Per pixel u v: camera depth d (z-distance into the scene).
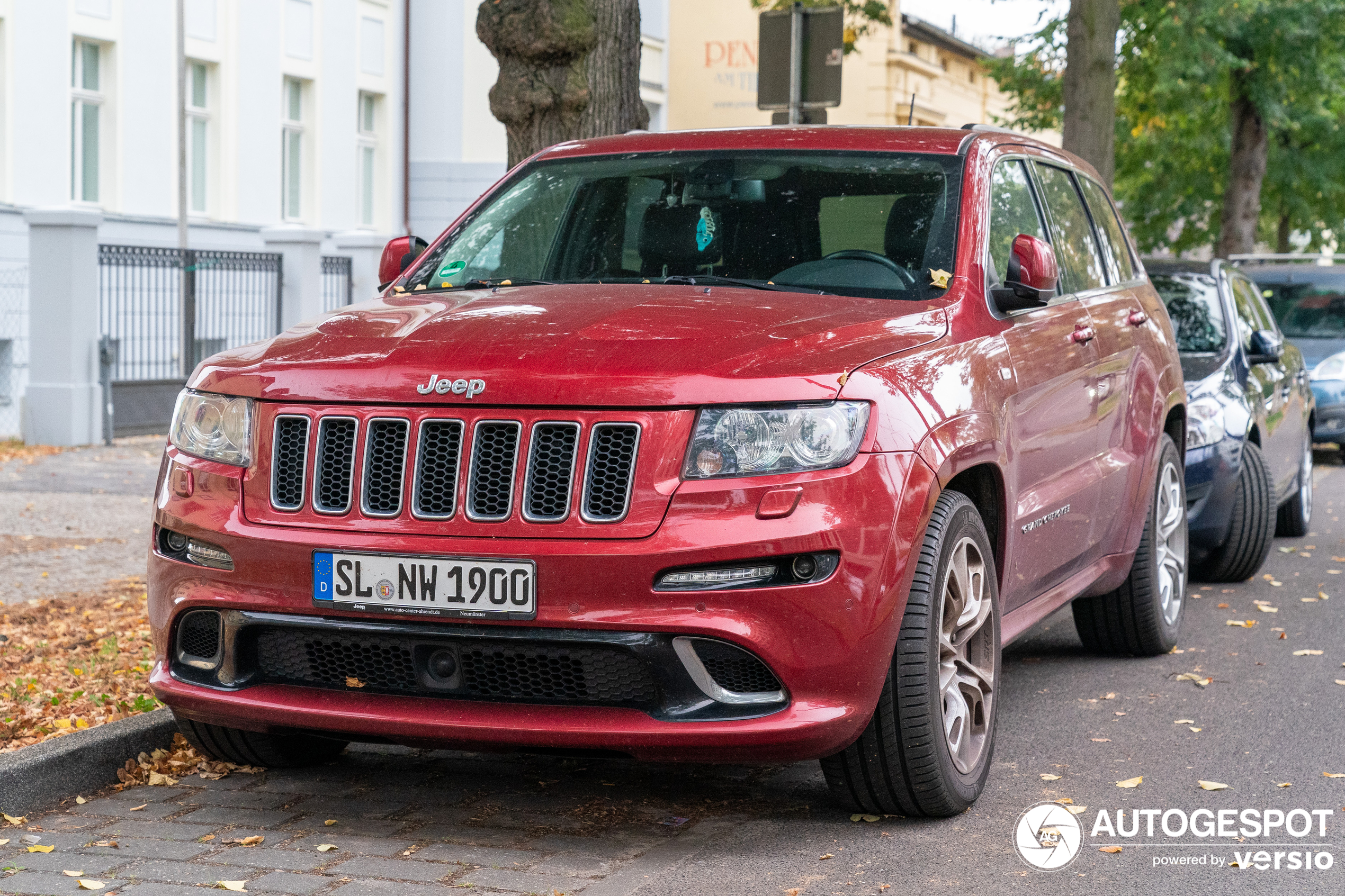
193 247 21.02
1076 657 6.77
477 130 25.77
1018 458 4.73
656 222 5.18
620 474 3.78
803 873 3.87
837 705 3.85
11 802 4.36
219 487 4.11
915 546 3.96
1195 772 4.89
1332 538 10.82
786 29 9.69
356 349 4.13
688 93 30.81
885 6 19.61
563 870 3.88
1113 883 3.85
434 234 25.89
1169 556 6.86
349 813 4.39
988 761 4.54
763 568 3.76
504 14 8.45
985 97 46.12
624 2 8.56
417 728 3.88
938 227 4.93
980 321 4.69
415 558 3.82
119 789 4.66
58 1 18.66
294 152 23.66
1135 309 6.46
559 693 3.87
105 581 8.18
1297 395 10.40
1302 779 4.81
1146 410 6.30
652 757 3.83
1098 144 14.77
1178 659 6.71
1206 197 28.28
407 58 25.73
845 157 5.29
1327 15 22.77
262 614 4.02
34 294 15.12
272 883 3.78
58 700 5.49
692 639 3.74
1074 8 14.84
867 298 4.64
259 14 22.23
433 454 3.89
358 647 3.96
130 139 19.95
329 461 4.00
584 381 3.82
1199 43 21.25
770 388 3.82
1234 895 3.78
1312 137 26.31
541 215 5.39
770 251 4.94
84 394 15.21
